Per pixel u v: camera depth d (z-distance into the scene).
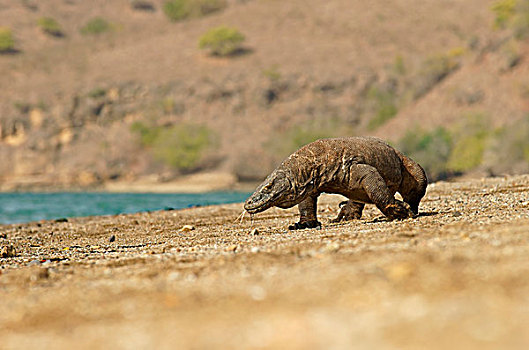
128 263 39.62
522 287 23.39
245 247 43.03
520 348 17.14
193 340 20.62
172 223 83.12
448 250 31.30
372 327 19.92
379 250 33.81
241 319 22.72
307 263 31.89
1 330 24.80
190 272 33.00
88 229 84.38
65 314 26.39
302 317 21.95
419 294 23.58
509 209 57.50
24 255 55.03
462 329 19.02
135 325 23.42
